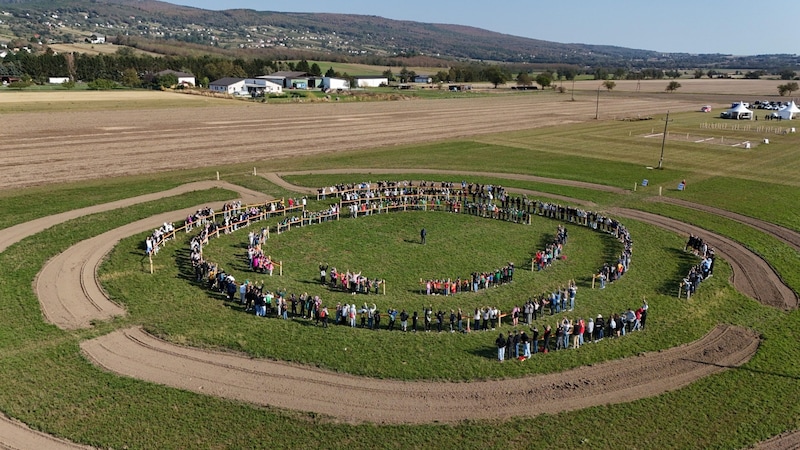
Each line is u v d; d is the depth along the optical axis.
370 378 35.12
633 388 34.91
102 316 41.56
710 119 174.25
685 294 48.56
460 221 68.31
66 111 155.38
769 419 32.22
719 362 38.16
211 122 147.38
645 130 148.38
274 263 53.19
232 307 43.88
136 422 30.33
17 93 191.38
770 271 54.91
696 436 30.64
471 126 153.50
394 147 118.00
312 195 77.25
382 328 41.75
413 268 53.44
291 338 39.47
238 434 29.77
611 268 51.50
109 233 59.53
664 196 81.00
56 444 28.53
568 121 167.75
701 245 57.53
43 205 68.81
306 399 32.88
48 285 46.41
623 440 30.20
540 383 35.22
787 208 75.62
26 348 36.84
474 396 33.69
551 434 30.53
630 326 42.12
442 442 29.73
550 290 49.22
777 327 43.47
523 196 76.62
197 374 34.88
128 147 109.62
